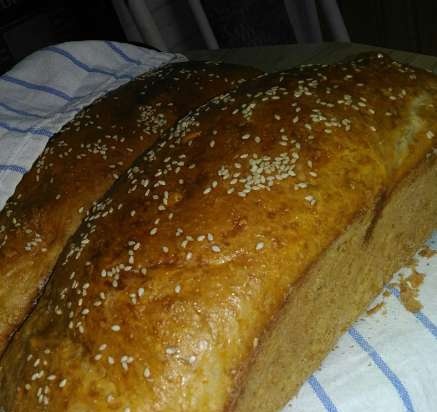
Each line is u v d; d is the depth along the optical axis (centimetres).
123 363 21
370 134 25
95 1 63
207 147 26
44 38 61
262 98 27
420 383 25
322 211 23
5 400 24
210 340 21
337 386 25
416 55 39
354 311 27
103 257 24
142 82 36
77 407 21
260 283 22
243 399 23
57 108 38
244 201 23
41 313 25
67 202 31
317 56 44
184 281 22
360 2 65
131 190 26
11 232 31
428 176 28
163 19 70
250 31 68
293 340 25
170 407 21
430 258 29
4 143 33
